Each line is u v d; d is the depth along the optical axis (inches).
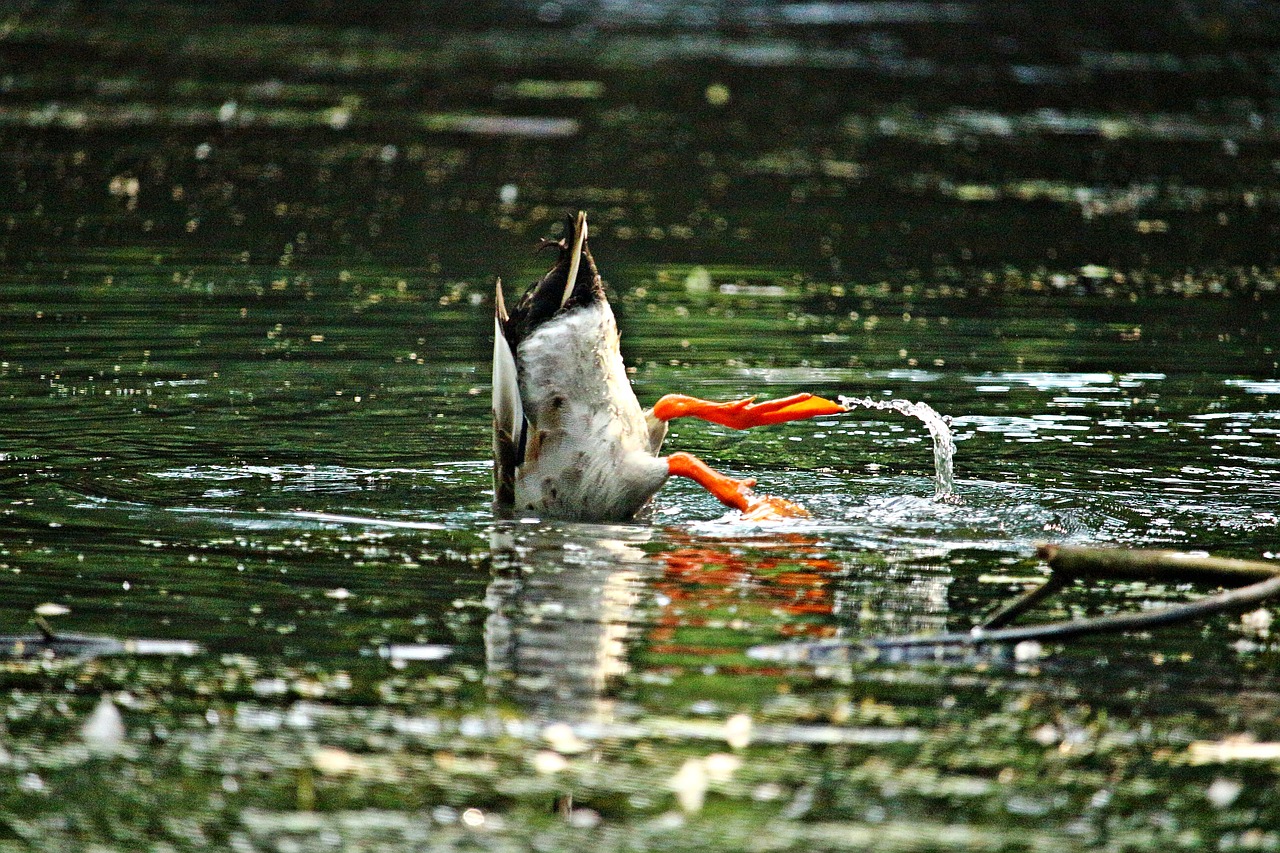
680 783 302.2
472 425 566.9
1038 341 704.4
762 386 622.8
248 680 344.2
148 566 414.6
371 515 462.3
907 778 304.8
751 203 1061.8
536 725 324.2
